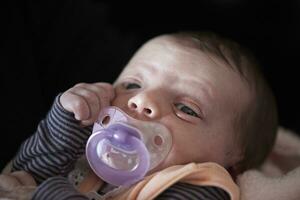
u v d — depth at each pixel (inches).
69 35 57.3
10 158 50.3
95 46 58.2
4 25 52.7
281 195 46.0
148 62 44.8
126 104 42.2
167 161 41.3
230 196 41.0
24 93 51.9
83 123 40.6
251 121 47.0
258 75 47.9
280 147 55.7
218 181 40.3
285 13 72.6
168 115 41.6
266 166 54.7
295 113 72.3
